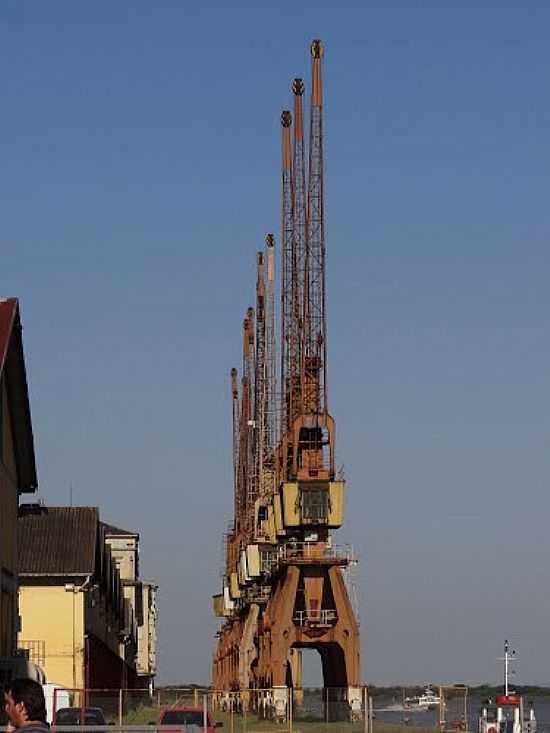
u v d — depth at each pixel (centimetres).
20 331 6538
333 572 10581
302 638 10506
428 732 7444
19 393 6875
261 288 18100
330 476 10700
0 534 6494
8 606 6944
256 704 11331
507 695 7775
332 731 8088
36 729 1573
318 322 11344
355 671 10381
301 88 12188
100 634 10319
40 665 8850
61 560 9050
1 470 6556
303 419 10831
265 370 16675
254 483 17562
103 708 8000
